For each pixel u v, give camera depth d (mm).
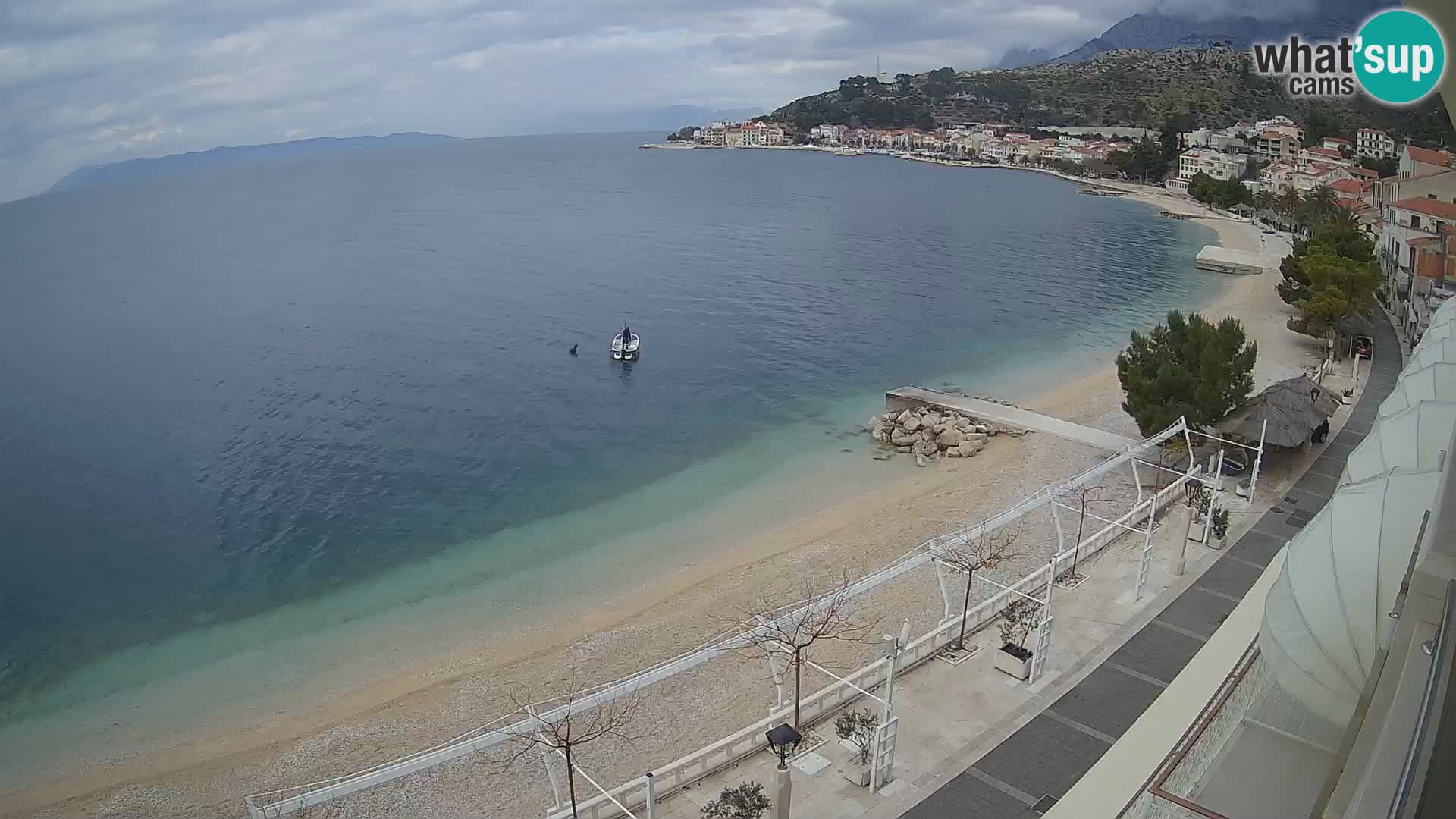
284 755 31859
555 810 24266
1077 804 23250
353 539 49438
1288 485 45781
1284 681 16609
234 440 64188
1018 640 32094
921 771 25844
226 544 49250
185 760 32094
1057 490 37688
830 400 71875
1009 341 90000
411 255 144875
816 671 33938
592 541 48406
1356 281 71000
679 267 132500
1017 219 186000
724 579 42938
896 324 98000
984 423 61969
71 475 58469
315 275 128125
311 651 38812
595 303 107875
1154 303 105000
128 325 99500
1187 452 49094
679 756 29859
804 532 48250
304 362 83562
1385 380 64688
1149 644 31922
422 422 67500
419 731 32562
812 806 24594
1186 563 37875
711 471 57938
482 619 40781
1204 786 18375
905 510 49875
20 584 45344
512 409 70500
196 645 39781
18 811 29891
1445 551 11070
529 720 27062
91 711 35312
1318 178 182250
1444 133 198875
